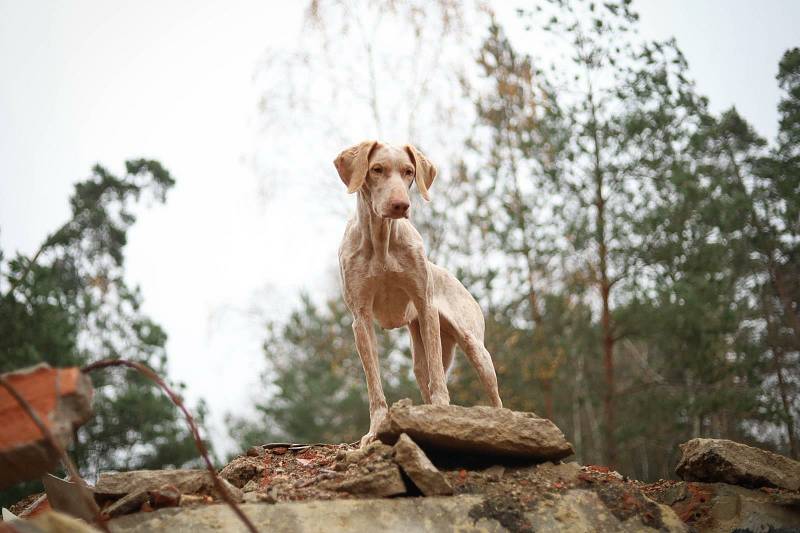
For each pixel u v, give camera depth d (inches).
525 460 237.0
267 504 203.2
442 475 216.1
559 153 580.1
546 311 637.3
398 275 250.4
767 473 252.2
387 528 201.9
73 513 225.1
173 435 624.1
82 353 587.8
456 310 280.7
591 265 605.9
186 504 209.9
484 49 627.5
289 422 775.1
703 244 573.3
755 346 597.0
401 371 624.7
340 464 231.1
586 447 789.2
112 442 611.2
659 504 227.8
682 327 564.7
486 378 274.1
